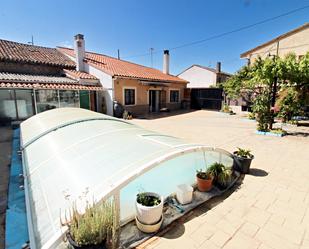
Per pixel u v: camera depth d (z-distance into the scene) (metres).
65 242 2.21
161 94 19.25
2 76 11.55
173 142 4.01
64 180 2.99
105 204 2.31
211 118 14.73
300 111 11.09
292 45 16.17
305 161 5.77
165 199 3.40
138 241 2.61
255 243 2.65
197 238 2.72
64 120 5.75
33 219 2.62
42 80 12.31
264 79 9.27
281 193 3.95
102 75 14.71
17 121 11.49
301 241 2.70
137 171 2.70
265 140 8.25
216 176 4.01
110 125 4.91
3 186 4.39
